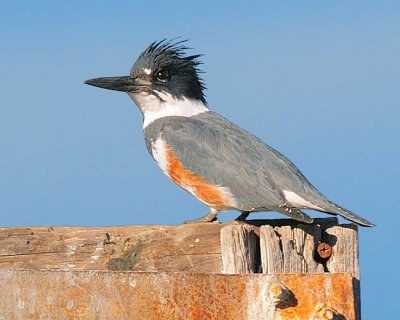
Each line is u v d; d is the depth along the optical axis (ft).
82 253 33.71
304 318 28.60
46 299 29.40
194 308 28.78
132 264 33.30
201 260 32.83
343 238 32.53
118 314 28.99
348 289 28.81
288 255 31.94
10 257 33.60
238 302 28.81
